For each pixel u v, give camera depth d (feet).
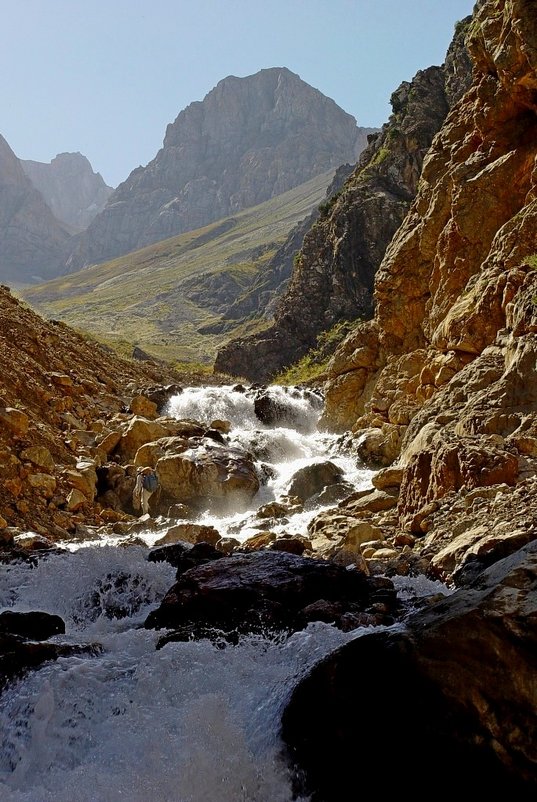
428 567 30.19
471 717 14.88
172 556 31.17
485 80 64.85
